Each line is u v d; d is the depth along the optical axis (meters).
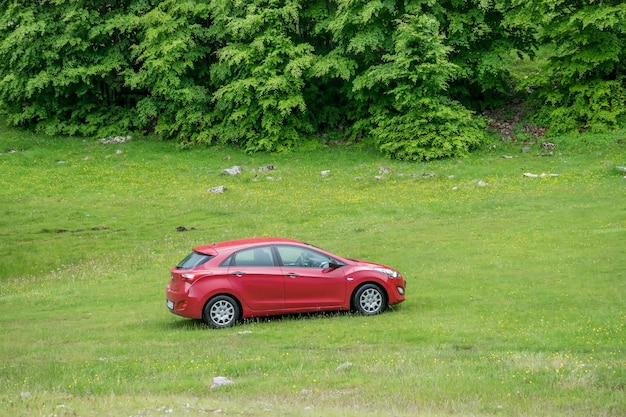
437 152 46.25
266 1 51.19
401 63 46.50
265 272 16.66
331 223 33.31
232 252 16.78
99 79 56.53
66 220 36.19
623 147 44.66
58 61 55.59
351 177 44.06
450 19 51.19
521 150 47.19
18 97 55.72
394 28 50.66
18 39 52.22
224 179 45.16
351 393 9.83
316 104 56.53
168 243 31.30
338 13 50.75
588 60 47.03
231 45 51.91
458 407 8.86
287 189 42.06
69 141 55.16
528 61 64.25
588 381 9.77
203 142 54.25
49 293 23.34
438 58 46.19
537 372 10.46
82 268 27.89
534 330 14.27
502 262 23.06
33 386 10.86
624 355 11.70
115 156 51.03
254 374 11.43
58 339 15.88
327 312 17.34
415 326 15.14
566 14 48.16
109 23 54.19
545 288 18.91
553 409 8.69
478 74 51.38
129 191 42.78
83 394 10.39
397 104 47.84
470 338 13.79
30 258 29.83
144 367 12.16
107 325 17.66
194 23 56.66
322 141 54.03
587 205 32.50
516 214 32.06
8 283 26.55
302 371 11.29
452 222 31.62
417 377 10.45
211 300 16.33
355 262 17.44
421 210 34.72
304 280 16.78
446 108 46.84
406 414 8.55
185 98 52.78
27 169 47.53
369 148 51.69
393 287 17.22
